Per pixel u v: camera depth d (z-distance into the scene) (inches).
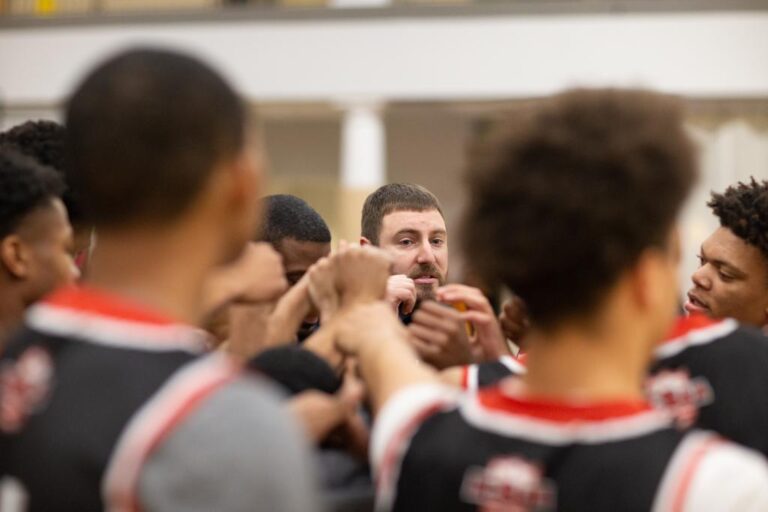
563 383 67.2
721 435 93.5
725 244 118.1
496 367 95.3
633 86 73.8
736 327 98.7
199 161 61.4
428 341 95.7
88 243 103.7
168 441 56.2
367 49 488.1
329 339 89.1
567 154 66.8
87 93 62.1
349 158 492.4
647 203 65.8
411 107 497.4
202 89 61.9
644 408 65.8
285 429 58.6
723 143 482.9
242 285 86.4
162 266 62.9
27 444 58.9
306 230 137.3
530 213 66.6
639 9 472.4
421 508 67.7
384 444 71.4
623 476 62.6
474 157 71.6
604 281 66.4
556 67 476.4
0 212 87.4
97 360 59.4
